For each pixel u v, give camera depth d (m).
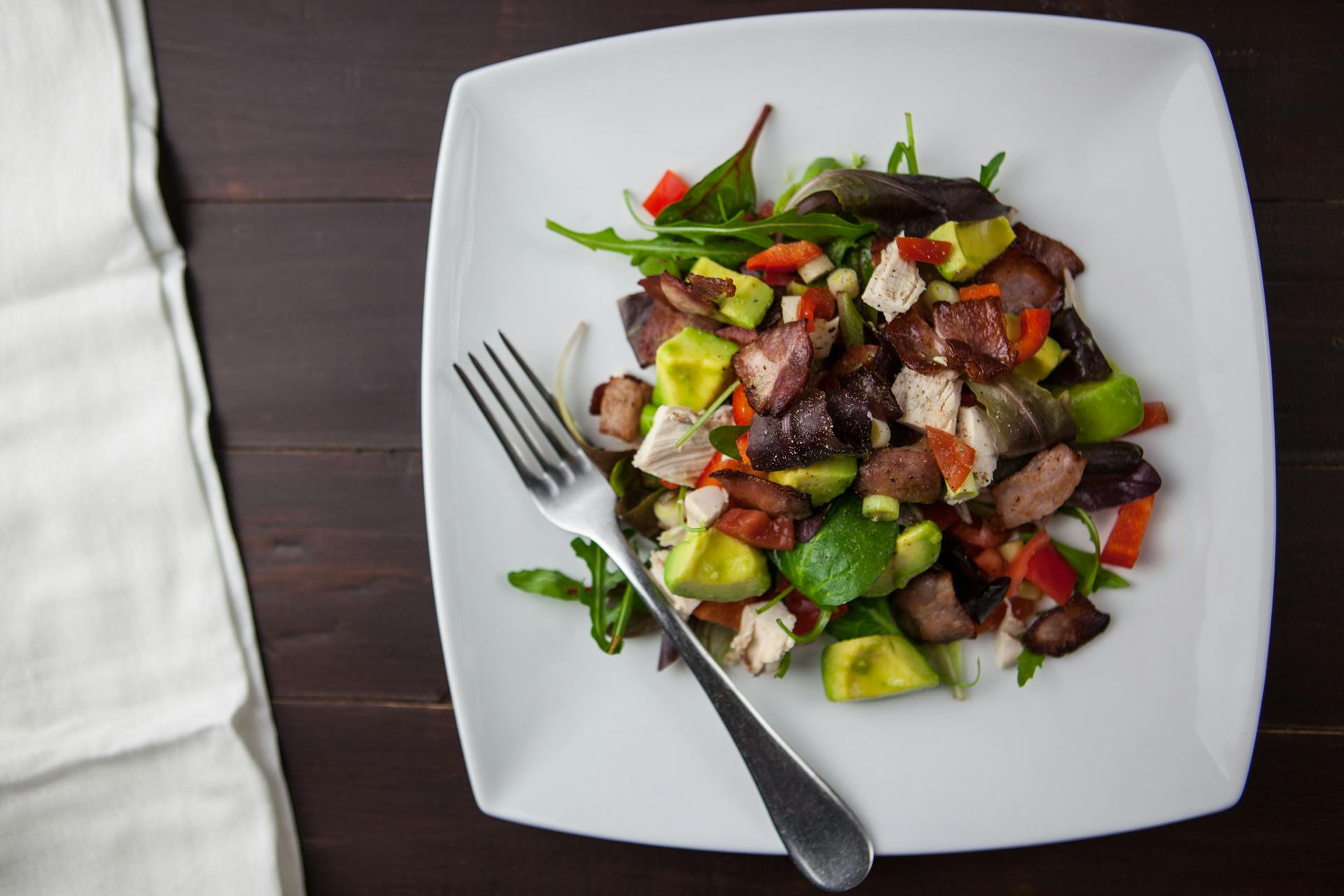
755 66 0.52
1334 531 0.54
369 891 0.57
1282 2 0.54
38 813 0.57
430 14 0.56
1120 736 0.52
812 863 0.51
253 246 0.57
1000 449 0.49
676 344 0.50
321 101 0.56
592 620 0.52
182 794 0.57
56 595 0.57
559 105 0.53
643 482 0.52
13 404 0.57
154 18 0.57
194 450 0.57
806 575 0.49
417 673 0.57
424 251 0.56
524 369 0.52
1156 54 0.52
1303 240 0.54
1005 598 0.52
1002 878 0.55
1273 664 0.54
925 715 0.52
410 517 0.57
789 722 0.52
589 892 0.56
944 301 0.50
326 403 0.57
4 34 0.56
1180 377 0.52
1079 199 0.52
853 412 0.48
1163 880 0.55
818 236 0.50
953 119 0.52
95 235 0.56
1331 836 0.54
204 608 0.57
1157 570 0.52
